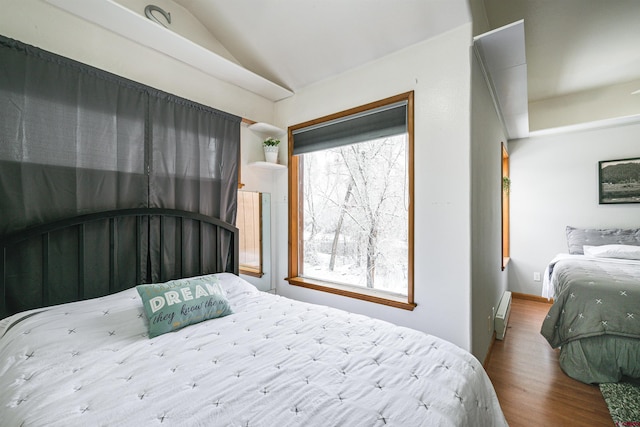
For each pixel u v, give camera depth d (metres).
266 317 1.56
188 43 1.89
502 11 2.08
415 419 0.81
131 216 1.80
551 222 3.69
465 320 1.76
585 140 3.48
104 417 0.79
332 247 2.64
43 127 1.47
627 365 1.84
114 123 1.72
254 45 2.34
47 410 0.81
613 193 3.30
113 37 1.77
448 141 1.83
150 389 0.93
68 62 1.54
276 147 2.67
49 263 1.50
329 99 2.48
